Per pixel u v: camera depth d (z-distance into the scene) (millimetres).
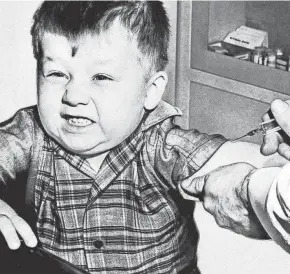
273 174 759
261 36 1275
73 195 908
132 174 904
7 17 1029
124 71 819
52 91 835
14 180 898
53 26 801
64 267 869
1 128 906
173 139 901
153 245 922
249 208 786
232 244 1098
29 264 860
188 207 970
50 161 906
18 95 1053
